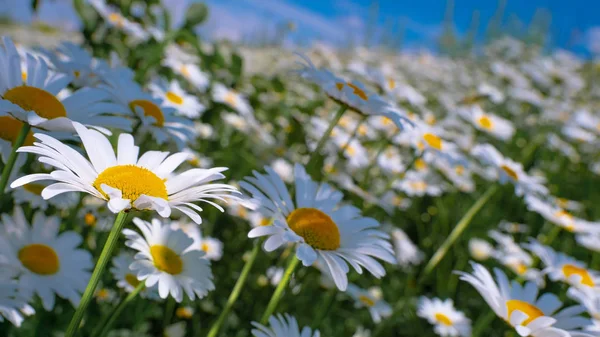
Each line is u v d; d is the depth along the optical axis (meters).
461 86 1.19
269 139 0.57
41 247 0.26
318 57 1.01
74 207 0.30
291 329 0.24
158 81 0.42
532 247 0.40
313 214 0.24
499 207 0.69
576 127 0.89
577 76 1.30
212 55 0.44
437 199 0.58
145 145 0.33
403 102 0.73
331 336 0.41
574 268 0.38
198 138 0.49
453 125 0.76
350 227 0.26
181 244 0.25
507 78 1.11
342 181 0.44
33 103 0.23
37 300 0.29
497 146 0.80
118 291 0.32
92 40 0.45
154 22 0.49
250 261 0.26
